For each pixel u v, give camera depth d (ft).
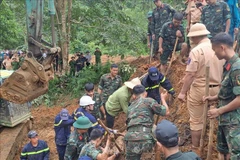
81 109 20.80
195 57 15.74
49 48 14.46
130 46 45.85
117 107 22.65
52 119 35.04
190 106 16.94
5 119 27.81
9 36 82.48
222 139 14.62
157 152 19.25
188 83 16.03
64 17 48.49
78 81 42.50
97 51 51.62
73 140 19.29
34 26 14.24
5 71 29.22
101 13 50.06
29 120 31.37
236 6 25.54
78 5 50.44
